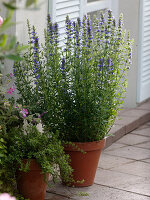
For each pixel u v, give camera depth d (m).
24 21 3.37
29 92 3.24
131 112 5.58
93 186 3.44
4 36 0.83
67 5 3.98
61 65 3.29
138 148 4.54
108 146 4.57
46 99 3.16
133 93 5.79
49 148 2.92
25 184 2.93
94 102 3.15
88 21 3.21
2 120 3.00
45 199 3.16
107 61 3.13
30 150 2.92
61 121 3.26
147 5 5.70
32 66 3.31
